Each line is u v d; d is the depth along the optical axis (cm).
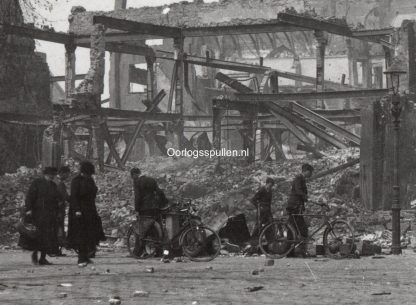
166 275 2162
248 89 6341
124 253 3441
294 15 6681
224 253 3219
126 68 11894
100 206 4738
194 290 1748
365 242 3228
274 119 6656
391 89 3472
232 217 3316
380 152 5009
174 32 7225
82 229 2628
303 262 2756
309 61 13600
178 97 7369
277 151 7794
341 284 1903
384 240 3981
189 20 10006
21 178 5572
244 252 3195
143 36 7756
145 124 8131
